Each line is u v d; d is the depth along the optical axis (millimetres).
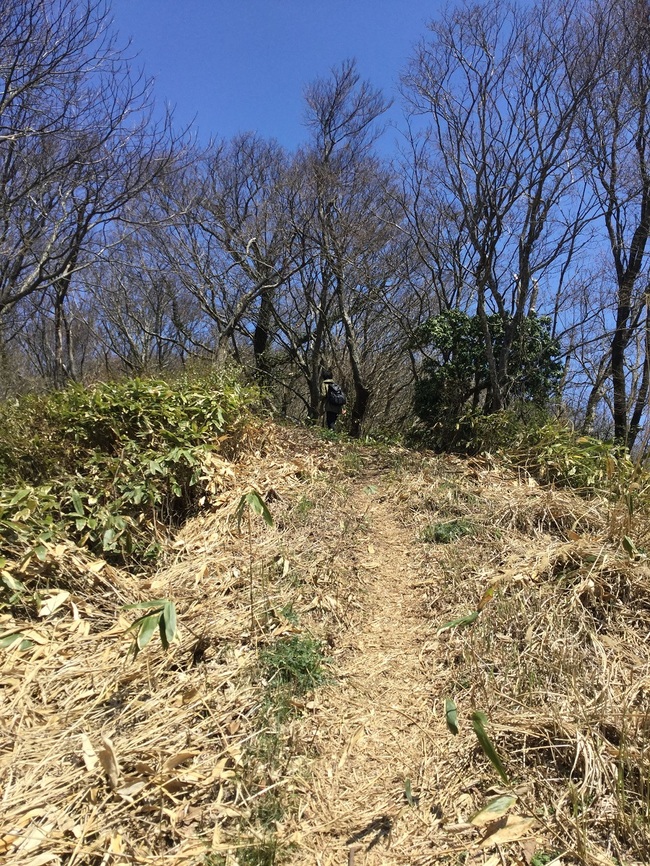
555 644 2873
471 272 13609
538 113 11000
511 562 3787
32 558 3406
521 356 10859
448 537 4492
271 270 15656
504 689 2668
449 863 1938
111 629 3076
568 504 4512
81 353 25172
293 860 1948
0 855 1834
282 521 4500
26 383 12828
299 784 2244
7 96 7637
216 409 5379
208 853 1906
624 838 1971
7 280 9898
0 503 3596
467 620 2682
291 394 21094
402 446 9016
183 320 20016
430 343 12055
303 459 6117
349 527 4703
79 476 4270
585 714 2383
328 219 14008
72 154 8641
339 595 3658
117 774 2113
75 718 2488
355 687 2869
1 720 2441
